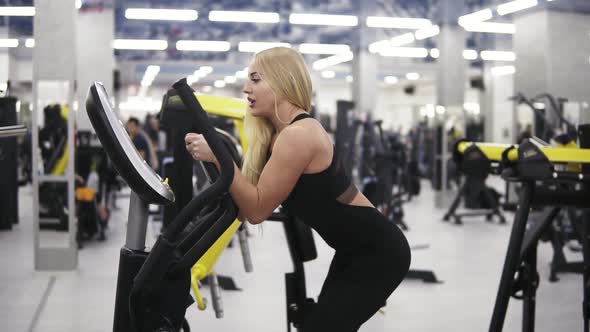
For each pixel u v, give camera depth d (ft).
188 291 5.54
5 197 23.08
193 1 34.96
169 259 5.28
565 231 21.52
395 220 27.73
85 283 17.33
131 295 5.32
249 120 6.09
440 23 37.19
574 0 27.48
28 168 32.40
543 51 29.94
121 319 5.65
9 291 16.31
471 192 30.09
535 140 9.70
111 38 38.45
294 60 5.87
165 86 89.76
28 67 27.84
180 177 8.78
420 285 17.42
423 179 61.52
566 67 28.86
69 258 18.97
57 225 18.94
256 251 22.76
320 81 83.92
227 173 5.20
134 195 5.70
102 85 5.32
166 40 45.37
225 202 5.58
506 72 63.46
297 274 7.69
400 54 54.39
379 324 13.69
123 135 5.19
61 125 18.95
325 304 5.92
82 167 24.41
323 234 6.14
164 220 8.86
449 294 16.37
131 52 52.54
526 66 30.96
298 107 5.93
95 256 21.25
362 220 5.94
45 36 18.95
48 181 18.95
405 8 34.81
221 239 9.61
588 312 9.77
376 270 5.94
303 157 5.59
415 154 42.80
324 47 50.60
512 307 14.98
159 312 5.40
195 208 5.22
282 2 34.68
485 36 43.21
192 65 61.52
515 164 9.43
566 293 16.37
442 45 37.09
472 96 71.82
